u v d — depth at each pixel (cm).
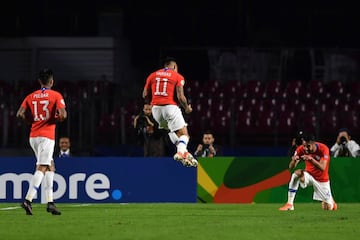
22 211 4544
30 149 7925
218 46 10038
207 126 8281
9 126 8388
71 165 5638
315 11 10125
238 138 8319
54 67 9375
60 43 9450
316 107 8462
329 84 8725
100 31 10031
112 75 9312
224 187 5619
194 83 8725
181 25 10019
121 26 10000
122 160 5669
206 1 10169
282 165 5606
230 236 3145
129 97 8625
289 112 8400
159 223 3716
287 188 5600
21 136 8275
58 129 7700
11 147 8044
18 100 8488
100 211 4550
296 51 9250
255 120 8325
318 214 4359
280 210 4747
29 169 5650
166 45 9981
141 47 9962
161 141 6316
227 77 9231
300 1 10100
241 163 5625
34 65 9369
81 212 4456
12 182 5647
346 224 3678
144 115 6312
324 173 4819
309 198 5569
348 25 10044
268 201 5603
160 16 10075
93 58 9350
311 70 9225
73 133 8050
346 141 5997
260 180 5609
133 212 4475
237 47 9381
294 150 5606
